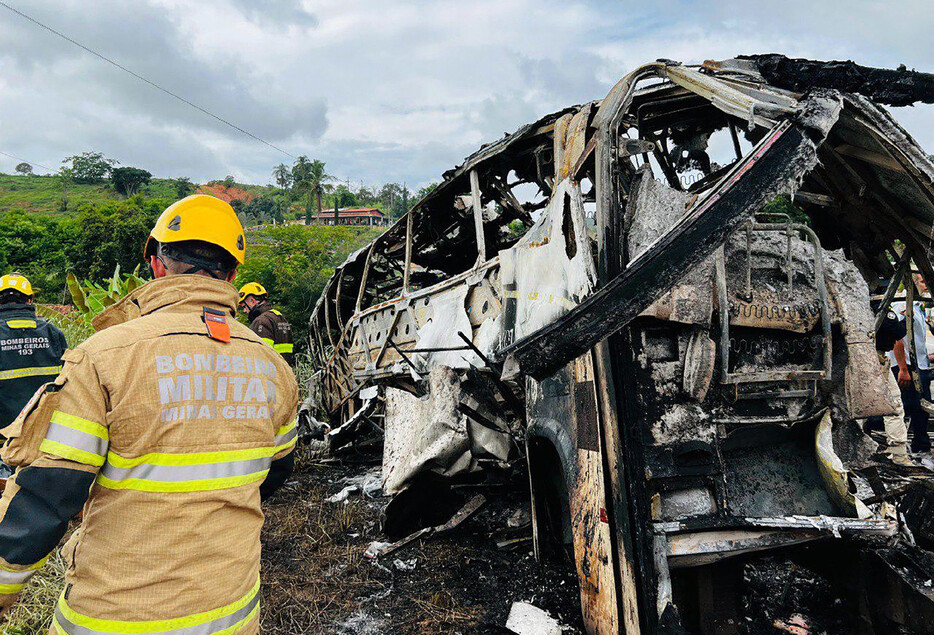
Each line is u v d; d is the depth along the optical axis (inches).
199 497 49.3
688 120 129.7
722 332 90.6
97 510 48.5
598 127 101.9
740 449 101.1
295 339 542.9
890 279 134.3
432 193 183.2
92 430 45.8
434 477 152.2
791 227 98.1
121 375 47.4
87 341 48.7
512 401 135.3
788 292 98.6
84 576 47.6
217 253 58.9
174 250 57.4
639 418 87.7
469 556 142.1
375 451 231.1
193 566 48.3
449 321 158.9
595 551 90.9
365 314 228.5
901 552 94.3
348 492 197.8
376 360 209.6
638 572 83.2
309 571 139.6
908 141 95.6
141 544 47.1
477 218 155.0
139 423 47.4
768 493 97.8
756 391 94.6
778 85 100.0
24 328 146.3
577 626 110.4
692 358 91.0
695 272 92.0
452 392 148.2
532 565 133.2
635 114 121.0
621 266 92.0
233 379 54.3
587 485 93.9
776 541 89.4
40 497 44.0
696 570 99.3
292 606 122.9
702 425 91.0
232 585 50.4
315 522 171.5
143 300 55.3
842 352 99.7
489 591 125.4
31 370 145.4
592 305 75.6
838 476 93.5
